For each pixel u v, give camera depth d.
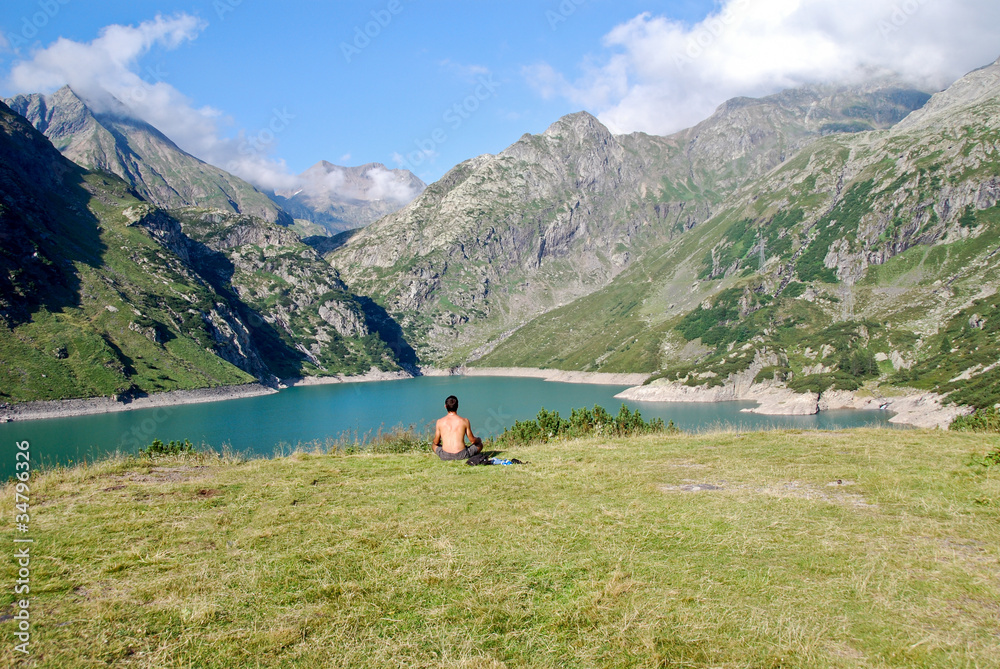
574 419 29.22
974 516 9.55
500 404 189.50
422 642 6.16
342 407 179.75
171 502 11.66
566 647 6.02
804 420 153.00
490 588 7.37
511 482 12.80
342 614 6.80
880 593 7.02
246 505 11.39
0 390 150.75
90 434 122.25
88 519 10.52
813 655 5.79
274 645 6.16
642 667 5.64
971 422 25.83
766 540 8.80
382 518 10.37
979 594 6.93
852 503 10.62
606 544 8.82
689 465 14.33
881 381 180.88
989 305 196.12
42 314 182.62
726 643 6.04
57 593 7.41
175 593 7.37
